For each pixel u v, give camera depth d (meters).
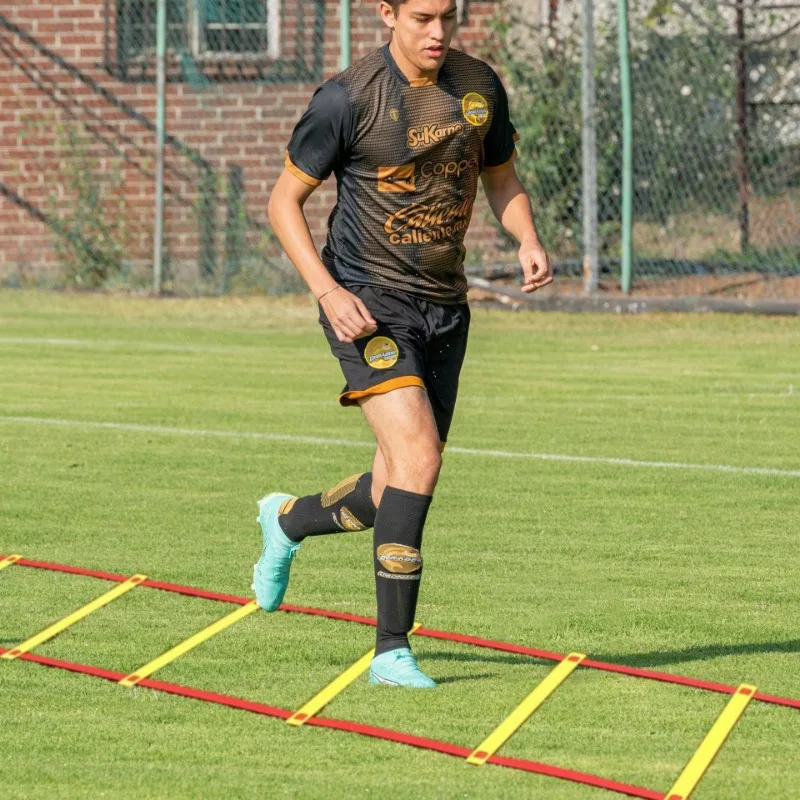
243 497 24.91
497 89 15.42
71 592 18.92
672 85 53.88
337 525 16.30
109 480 26.20
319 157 15.05
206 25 55.03
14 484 25.80
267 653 16.33
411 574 14.96
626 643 16.98
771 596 19.02
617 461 28.06
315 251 15.07
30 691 14.88
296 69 55.12
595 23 53.47
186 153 55.53
